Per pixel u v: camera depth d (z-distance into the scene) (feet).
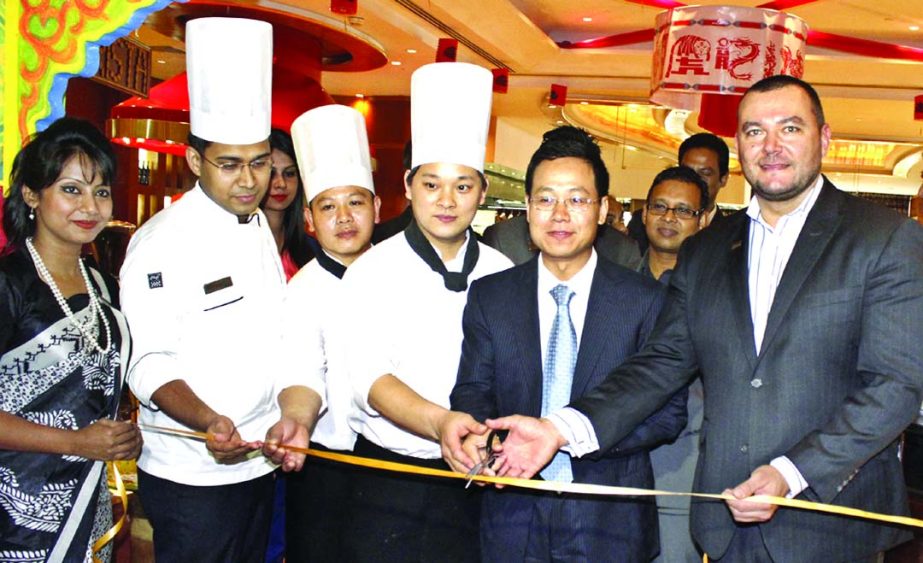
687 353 7.53
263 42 8.20
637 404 7.26
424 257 8.07
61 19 8.55
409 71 36.83
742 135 7.06
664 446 9.57
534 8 29.81
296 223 11.74
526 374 7.54
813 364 6.77
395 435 8.06
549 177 7.37
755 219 7.30
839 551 6.93
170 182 35.45
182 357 7.95
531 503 7.51
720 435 7.11
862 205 6.98
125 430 6.94
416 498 8.10
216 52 7.95
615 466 7.55
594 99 37.93
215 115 8.05
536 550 7.45
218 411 8.02
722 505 7.15
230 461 8.15
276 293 8.65
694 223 10.75
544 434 7.04
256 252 8.47
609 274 7.76
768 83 6.97
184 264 7.97
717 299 7.22
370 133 43.73
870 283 6.63
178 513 8.08
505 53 32.86
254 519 8.61
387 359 7.95
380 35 30.53
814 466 6.48
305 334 8.77
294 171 11.34
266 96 8.34
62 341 7.06
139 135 19.57
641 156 52.60
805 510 6.94
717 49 14.23
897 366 6.46
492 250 8.71
